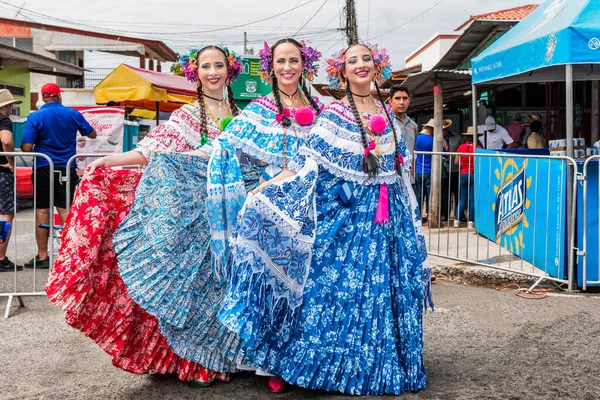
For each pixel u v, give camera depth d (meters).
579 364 3.83
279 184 3.30
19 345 4.44
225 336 3.54
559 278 5.82
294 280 3.33
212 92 3.92
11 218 6.98
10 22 26.58
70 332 4.75
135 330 3.58
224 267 3.50
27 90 20.48
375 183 3.46
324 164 3.40
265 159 3.57
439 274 6.50
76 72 23.09
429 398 3.33
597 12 5.66
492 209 7.75
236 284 3.26
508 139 10.03
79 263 3.42
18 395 3.51
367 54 3.51
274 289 3.30
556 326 4.63
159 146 3.73
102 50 26.55
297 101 3.79
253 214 3.25
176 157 3.56
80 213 3.49
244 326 3.18
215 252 3.50
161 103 13.07
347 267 3.37
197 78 3.90
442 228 9.24
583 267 5.64
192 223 3.52
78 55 27.45
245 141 3.58
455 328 4.63
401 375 3.37
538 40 6.16
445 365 3.86
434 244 7.77
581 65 7.47
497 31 12.23
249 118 3.63
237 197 3.55
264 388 3.53
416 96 13.74
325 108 3.57
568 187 5.68
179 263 3.45
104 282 3.52
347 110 3.50
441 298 5.55
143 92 10.77
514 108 13.60
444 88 11.85
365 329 3.35
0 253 7.02
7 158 6.83
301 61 3.71
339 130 3.44
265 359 3.32
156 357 3.60
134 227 3.47
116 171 3.62
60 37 26.44
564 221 5.76
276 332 3.35
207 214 3.52
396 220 3.50
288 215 3.28
